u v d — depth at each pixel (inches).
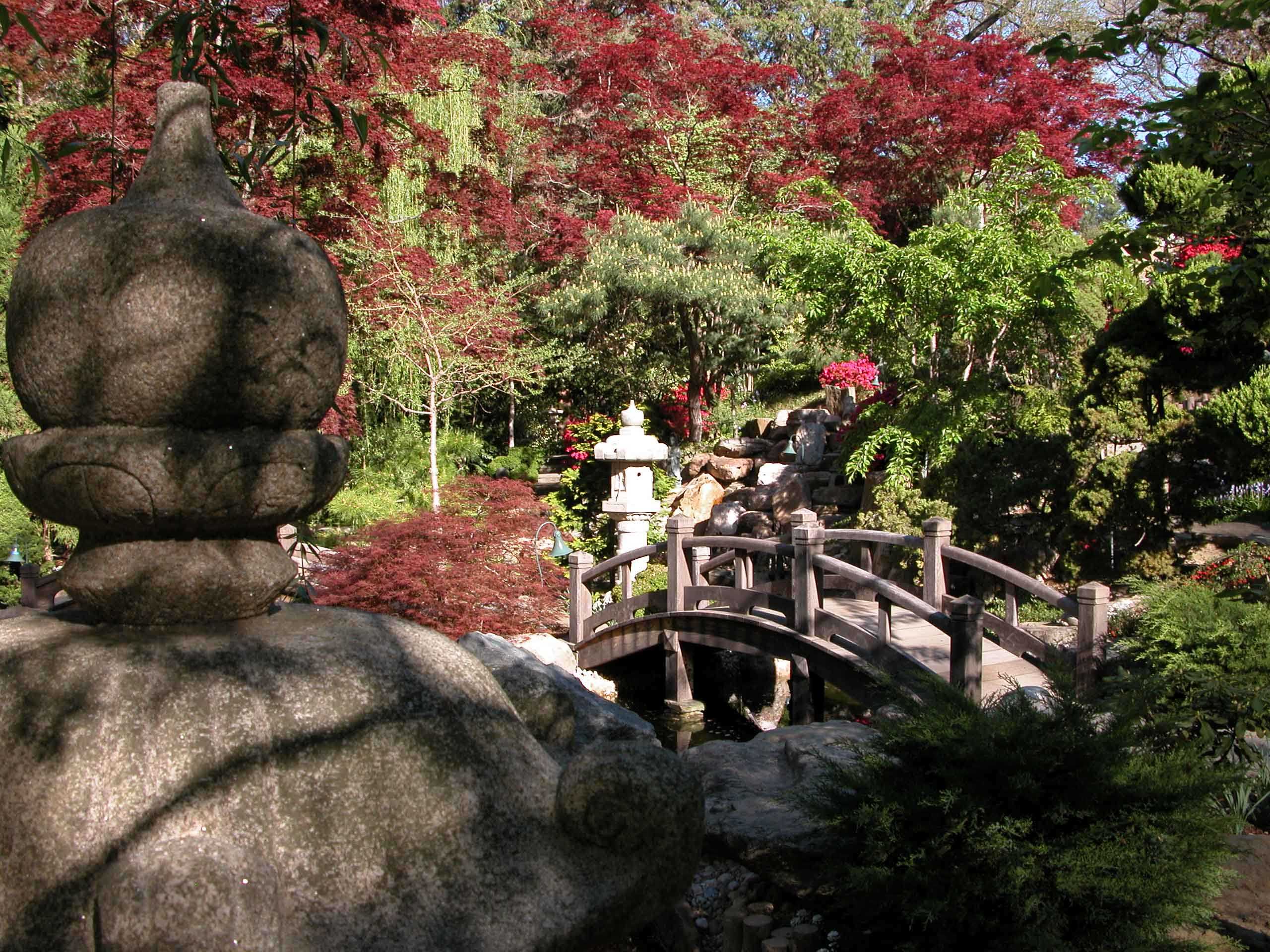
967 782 128.0
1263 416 312.2
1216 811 128.6
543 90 799.7
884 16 1050.1
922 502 398.0
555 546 396.5
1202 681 174.6
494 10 976.3
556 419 708.7
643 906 87.6
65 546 453.1
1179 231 208.1
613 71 691.4
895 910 131.8
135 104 321.4
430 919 80.0
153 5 306.0
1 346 376.2
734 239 614.5
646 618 363.9
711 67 671.1
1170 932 133.9
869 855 132.2
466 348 554.3
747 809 172.6
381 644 91.0
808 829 159.0
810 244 442.6
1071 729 130.4
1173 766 128.7
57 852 73.9
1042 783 125.7
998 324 423.2
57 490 81.4
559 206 711.7
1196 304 323.6
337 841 79.8
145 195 88.7
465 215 585.6
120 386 80.1
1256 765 176.9
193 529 84.8
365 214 503.2
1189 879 118.9
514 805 88.7
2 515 413.4
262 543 90.1
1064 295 394.6
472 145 631.2
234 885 69.9
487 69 478.9
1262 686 173.2
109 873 71.4
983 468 393.1
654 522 557.3
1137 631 207.2
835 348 642.2
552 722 109.6
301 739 81.0
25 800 75.2
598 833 86.9
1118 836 123.0
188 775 76.7
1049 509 393.7
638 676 409.4
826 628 289.9
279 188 364.8
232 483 82.7
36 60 313.1
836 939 142.3
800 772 187.3
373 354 574.9
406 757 84.7
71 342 80.4
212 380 81.7
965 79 644.7
